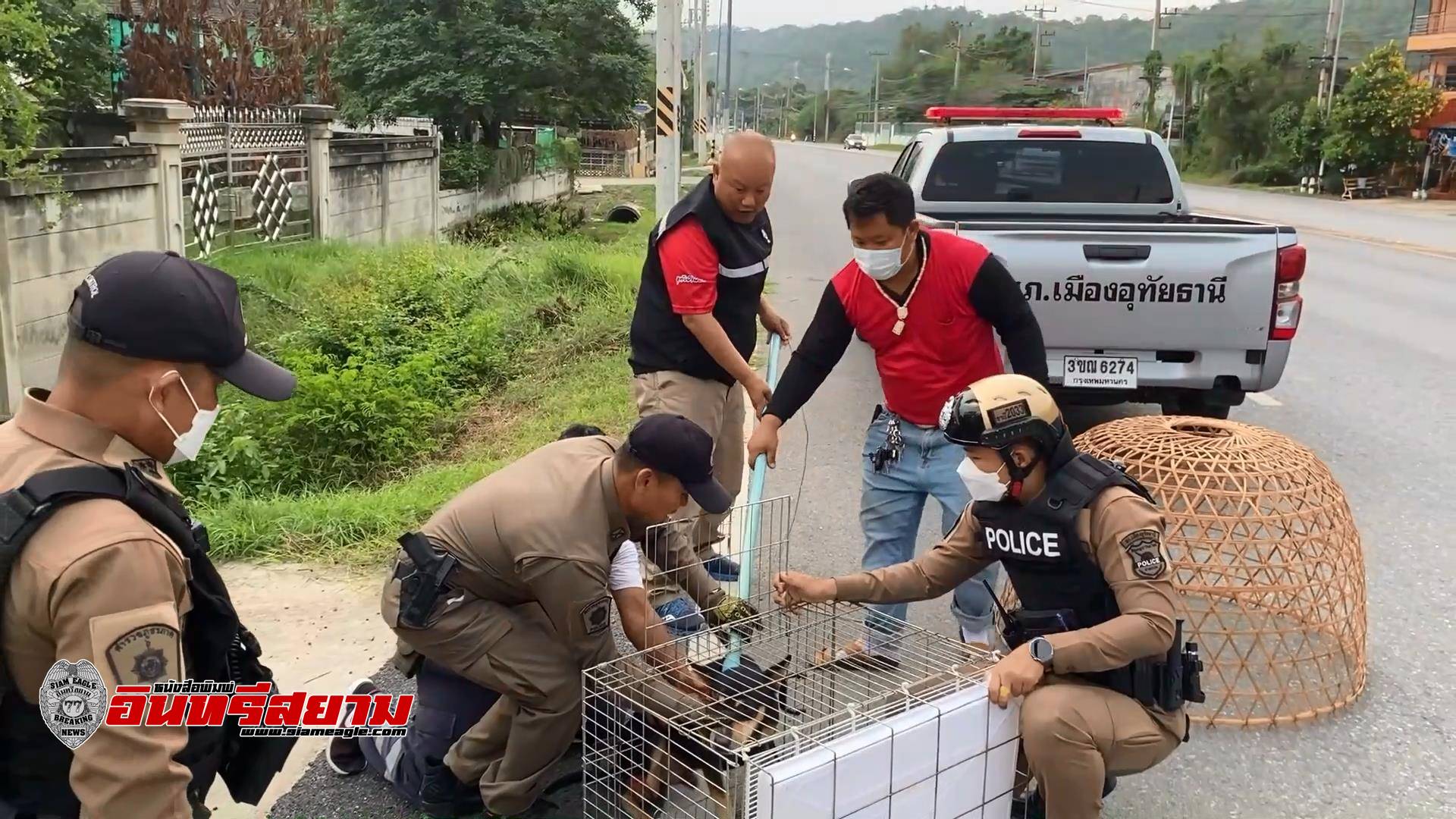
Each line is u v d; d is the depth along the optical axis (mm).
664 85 10570
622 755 2545
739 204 3527
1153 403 7156
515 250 12633
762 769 2027
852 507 5254
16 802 1732
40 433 1689
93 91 11867
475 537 2602
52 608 1562
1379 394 7473
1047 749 2377
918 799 2254
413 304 9086
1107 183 6961
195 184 10203
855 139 74688
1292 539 3383
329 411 6344
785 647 2992
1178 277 5402
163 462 1822
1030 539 2475
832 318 3395
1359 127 35562
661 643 2799
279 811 2809
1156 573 2348
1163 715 2451
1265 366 5531
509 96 16922
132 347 1681
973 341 3252
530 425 6672
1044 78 76500
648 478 2527
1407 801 2936
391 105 16031
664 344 3697
